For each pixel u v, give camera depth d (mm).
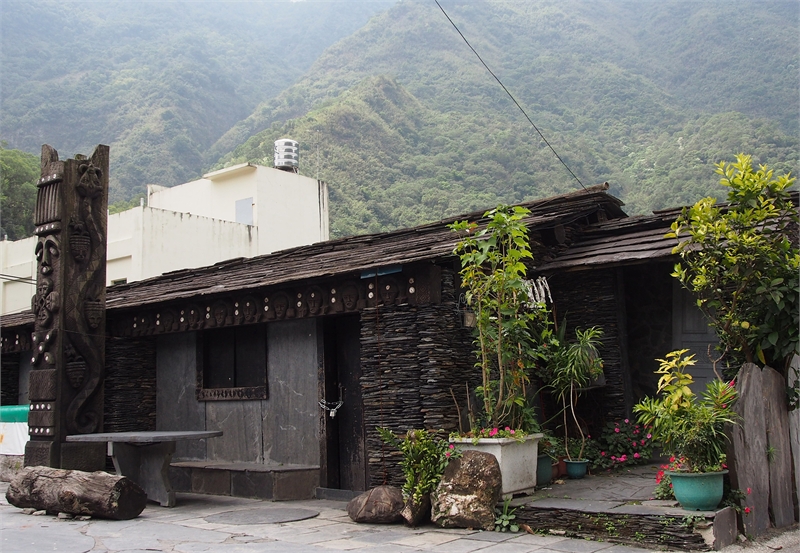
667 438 5820
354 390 8781
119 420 10539
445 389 7363
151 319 10508
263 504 8266
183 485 9680
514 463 6738
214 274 11781
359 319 8836
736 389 5941
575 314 9180
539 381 8609
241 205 23844
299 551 5738
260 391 9484
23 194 29391
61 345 9266
